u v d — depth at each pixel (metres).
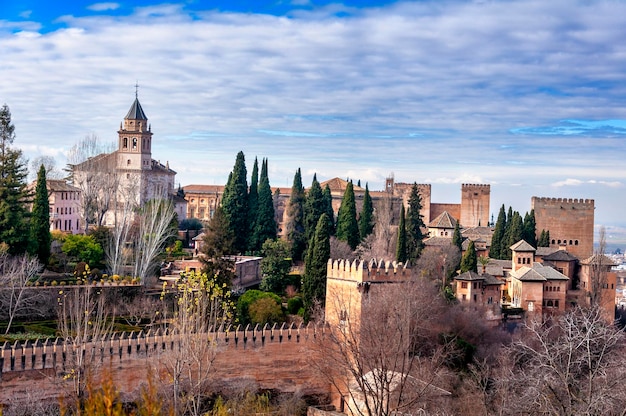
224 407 91.50
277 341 111.62
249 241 182.38
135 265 139.25
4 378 92.38
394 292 110.75
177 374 90.69
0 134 138.62
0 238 130.25
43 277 130.62
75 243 145.88
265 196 183.75
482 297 162.12
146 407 49.25
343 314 114.81
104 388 46.09
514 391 87.44
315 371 109.81
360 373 83.19
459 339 128.75
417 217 194.25
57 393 94.25
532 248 184.25
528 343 118.00
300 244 187.00
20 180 139.25
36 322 112.31
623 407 68.44
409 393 91.44
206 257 136.12
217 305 112.62
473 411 94.94
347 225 186.75
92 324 104.44
